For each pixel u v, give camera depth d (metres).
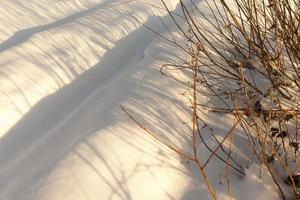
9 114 2.36
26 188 1.83
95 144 1.96
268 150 2.08
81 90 2.69
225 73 2.73
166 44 3.16
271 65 2.58
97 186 1.77
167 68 2.73
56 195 1.73
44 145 2.16
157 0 4.10
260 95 2.47
